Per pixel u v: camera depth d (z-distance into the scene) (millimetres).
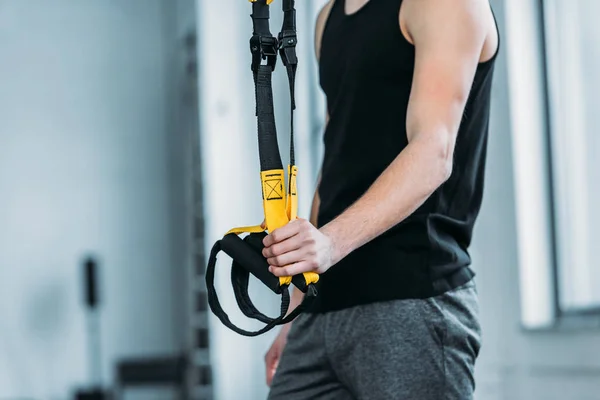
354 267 1701
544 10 3842
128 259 8188
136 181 8266
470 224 1756
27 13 8227
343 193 1782
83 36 8305
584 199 3732
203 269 7090
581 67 3740
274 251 1358
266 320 1440
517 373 3797
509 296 3855
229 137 6617
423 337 1644
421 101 1620
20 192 8047
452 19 1643
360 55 1758
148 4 8438
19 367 7867
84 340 7977
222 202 6543
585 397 3426
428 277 1652
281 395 1836
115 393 7609
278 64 6152
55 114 8180
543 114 3861
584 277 3732
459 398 1657
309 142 6105
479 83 1729
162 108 8367
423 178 1553
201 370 6953
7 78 8133
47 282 7988
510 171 3846
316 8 6129
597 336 3359
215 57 6668
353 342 1696
